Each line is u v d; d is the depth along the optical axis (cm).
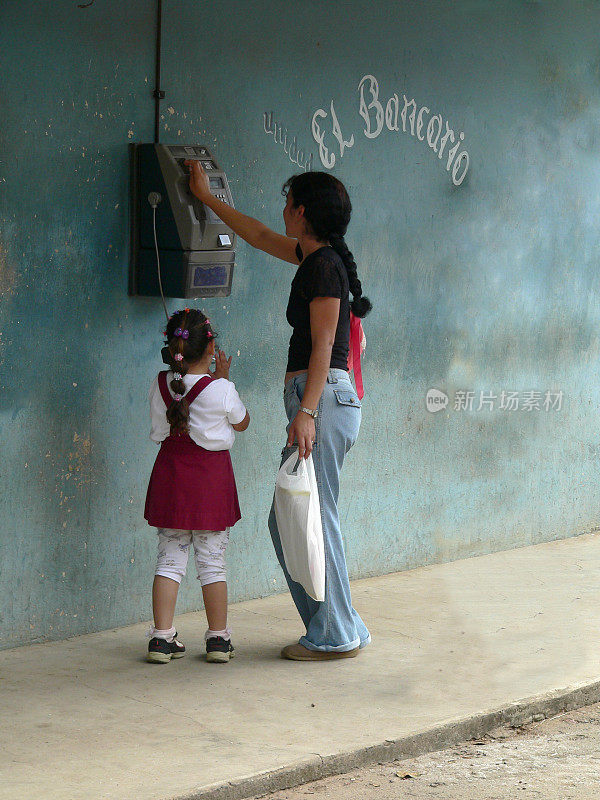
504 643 624
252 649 606
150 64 618
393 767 475
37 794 417
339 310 561
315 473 572
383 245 756
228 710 512
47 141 580
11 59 562
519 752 497
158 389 580
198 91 642
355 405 577
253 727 493
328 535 581
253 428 694
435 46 773
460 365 816
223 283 620
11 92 564
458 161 798
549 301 880
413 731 492
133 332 627
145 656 588
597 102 902
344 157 726
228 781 433
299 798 441
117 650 597
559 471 901
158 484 574
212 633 583
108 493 624
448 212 796
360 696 535
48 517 599
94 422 614
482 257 824
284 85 687
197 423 568
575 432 911
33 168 575
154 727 489
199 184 593
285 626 650
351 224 736
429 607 696
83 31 588
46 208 583
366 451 759
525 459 872
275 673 566
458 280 809
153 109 622
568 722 538
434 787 455
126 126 611
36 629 601
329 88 712
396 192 760
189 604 675
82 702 518
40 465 593
